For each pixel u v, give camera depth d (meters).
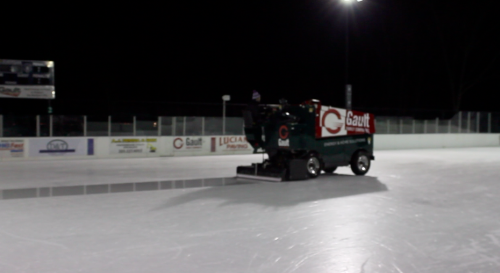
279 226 6.55
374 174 13.18
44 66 22.09
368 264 4.87
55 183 11.20
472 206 8.17
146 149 20.16
